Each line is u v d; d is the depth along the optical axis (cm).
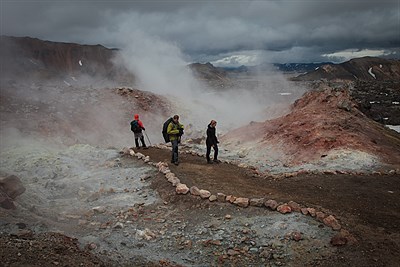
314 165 1593
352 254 729
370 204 994
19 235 738
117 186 1310
